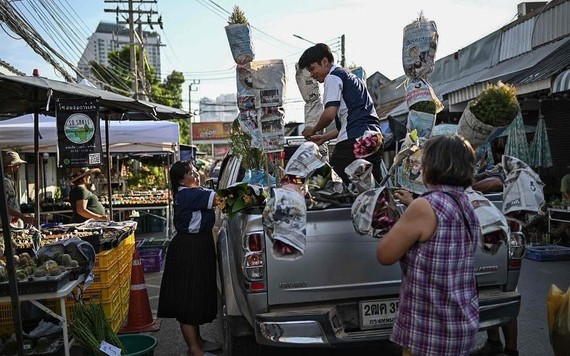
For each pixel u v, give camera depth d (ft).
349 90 13.58
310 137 14.75
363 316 11.60
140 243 29.78
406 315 8.07
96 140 17.48
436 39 12.87
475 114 11.45
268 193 11.81
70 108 17.34
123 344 14.46
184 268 14.40
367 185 11.76
